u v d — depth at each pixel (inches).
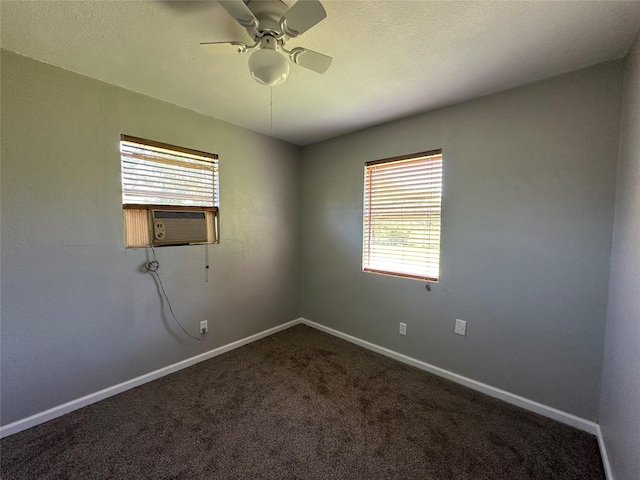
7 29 55.5
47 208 70.0
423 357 98.6
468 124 85.6
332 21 52.5
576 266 69.5
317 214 131.8
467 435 67.7
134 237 86.6
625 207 56.8
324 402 80.0
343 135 119.8
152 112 86.5
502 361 81.6
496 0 47.1
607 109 64.5
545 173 73.0
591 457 61.6
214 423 71.2
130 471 57.4
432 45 59.8
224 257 108.7
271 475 56.9
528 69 68.4
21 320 67.4
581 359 69.5
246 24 47.4
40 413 70.4
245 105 91.3
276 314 130.7
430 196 95.7
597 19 51.3
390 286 106.7
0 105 63.1
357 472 57.6
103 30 55.9
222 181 106.3
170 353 94.9
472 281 86.4
